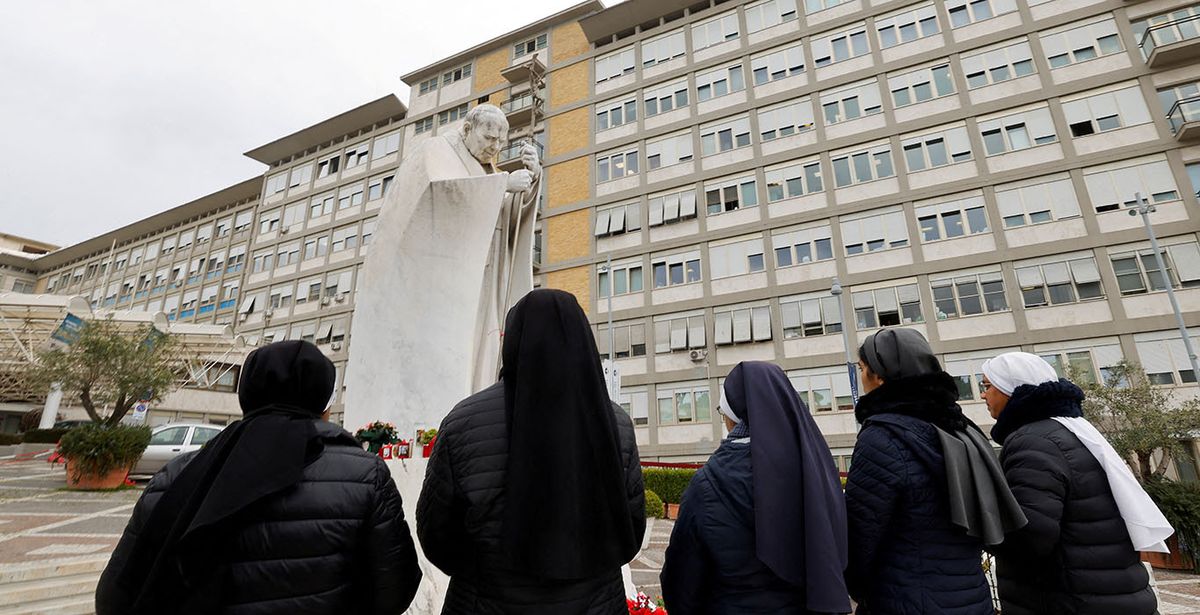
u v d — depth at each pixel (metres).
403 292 3.74
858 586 2.03
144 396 16.31
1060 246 18.08
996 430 2.46
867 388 2.35
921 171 20.66
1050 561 2.07
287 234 36.06
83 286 49.03
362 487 1.56
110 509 7.88
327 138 37.09
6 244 56.47
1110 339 16.91
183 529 1.32
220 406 29.50
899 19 22.48
